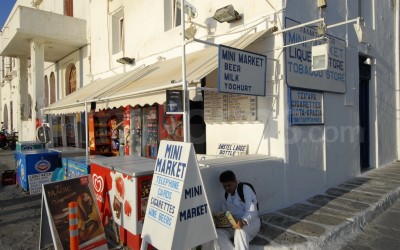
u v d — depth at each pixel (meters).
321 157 6.34
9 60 21.94
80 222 4.04
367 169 8.48
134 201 4.03
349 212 5.15
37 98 11.16
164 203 3.61
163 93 4.92
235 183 4.12
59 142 13.09
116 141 10.55
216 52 5.63
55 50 12.45
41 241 4.27
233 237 4.07
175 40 7.60
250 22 5.87
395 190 6.43
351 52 7.34
